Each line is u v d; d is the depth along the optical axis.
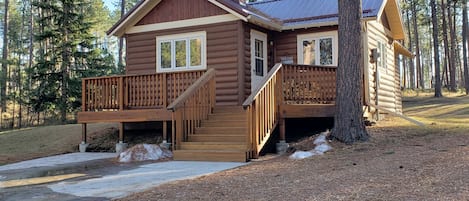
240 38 12.05
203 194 5.25
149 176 6.96
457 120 13.95
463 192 4.40
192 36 12.82
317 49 13.05
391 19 15.70
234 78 12.07
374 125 11.28
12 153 12.05
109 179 6.80
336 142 9.01
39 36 22.72
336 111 9.29
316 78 10.67
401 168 5.89
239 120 10.06
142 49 13.59
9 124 30.38
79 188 6.06
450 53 34.88
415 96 30.19
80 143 12.38
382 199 4.39
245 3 14.33
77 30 23.02
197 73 10.93
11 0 47.09
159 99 11.00
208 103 10.77
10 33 44.53
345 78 9.15
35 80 23.20
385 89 14.89
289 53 13.50
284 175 6.23
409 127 10.62
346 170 6.18
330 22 12.45
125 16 13.26
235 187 5.57
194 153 8.97
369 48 12.80
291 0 15.41
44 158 10.64
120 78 11.49
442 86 36.16
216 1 12.18
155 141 11.69
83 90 12.09
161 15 13.33
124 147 11.30
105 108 11.77
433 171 5.50
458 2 33.19
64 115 22.61
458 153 6.63
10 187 6.39
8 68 37.81
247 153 8.43
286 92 10.09
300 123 11.61
